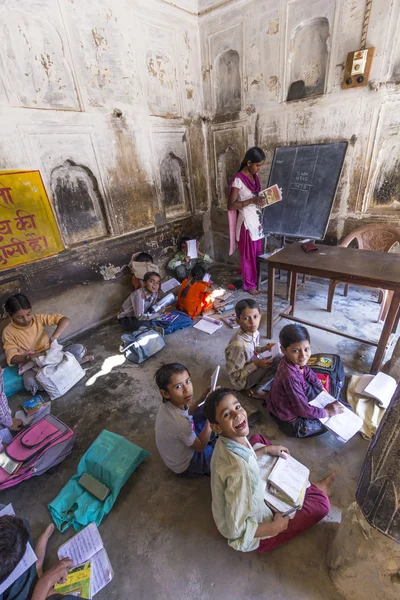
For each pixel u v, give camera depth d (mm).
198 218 4680
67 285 3223
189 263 4359
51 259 3027
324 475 1688
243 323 2117
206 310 3564
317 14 2977
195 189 4500
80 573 1307
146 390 2459
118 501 1643
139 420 2176
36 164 2754
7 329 2562
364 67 2844
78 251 3234
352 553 1085
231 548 1403
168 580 1312
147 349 2789
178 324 3244
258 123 3805
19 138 2598
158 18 3391
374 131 3039
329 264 2393
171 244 4348
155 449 1938
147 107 3535
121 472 1664
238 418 1205
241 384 2188
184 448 1616
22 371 2529
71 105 2877
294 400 1756
